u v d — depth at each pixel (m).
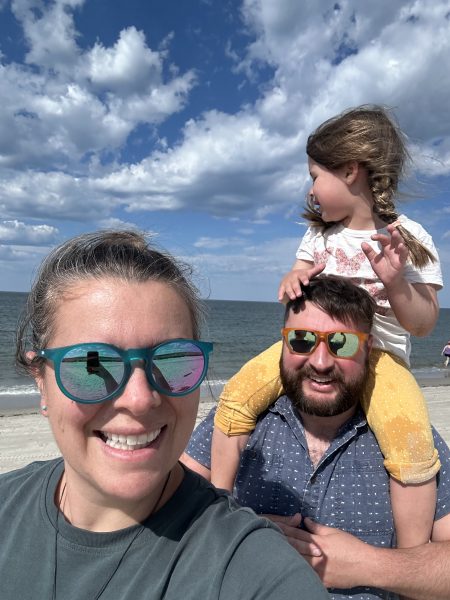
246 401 0.71
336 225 0.83
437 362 8.20
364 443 0.67
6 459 2.08
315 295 0.68
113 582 0.37
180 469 0.43
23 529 0.42
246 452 0.72
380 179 0.76
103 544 0.38
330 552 0.58
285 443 0.70
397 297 0.69
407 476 0.62
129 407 0.37
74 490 0.40
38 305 0.42
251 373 0.73
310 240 0.87
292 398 0.68
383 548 0.59
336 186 0.78
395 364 0.73
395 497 0.63
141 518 0.39
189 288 0.43
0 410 3.28
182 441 0.40
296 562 0.36
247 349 8.71
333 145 0.77
